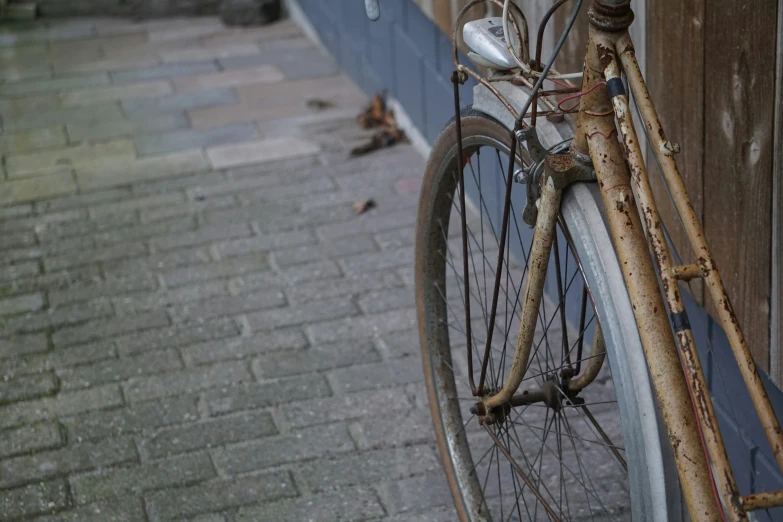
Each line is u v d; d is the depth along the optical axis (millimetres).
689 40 2047
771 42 1768
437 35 3947
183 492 2523
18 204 4145
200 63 5633
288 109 4949
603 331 1399
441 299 2256
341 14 5219
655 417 1347
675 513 1354
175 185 4242
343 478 2541
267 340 3146
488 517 2188
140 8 6438
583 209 1456
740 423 2207
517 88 1689
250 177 4273
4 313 3373
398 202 3975
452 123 1921
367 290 3393
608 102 1431
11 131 4871
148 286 3496
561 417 1978
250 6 6133
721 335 2207
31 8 6477
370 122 4688
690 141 2113
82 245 3795
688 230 1317
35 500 2525
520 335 1650
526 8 2932
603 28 1395
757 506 1209
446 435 2264
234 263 3613
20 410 2879
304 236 3768
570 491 2424
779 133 1788
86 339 3205
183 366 3041
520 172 1572
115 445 2711
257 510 2449
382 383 2906
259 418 2787
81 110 5086
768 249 1894
